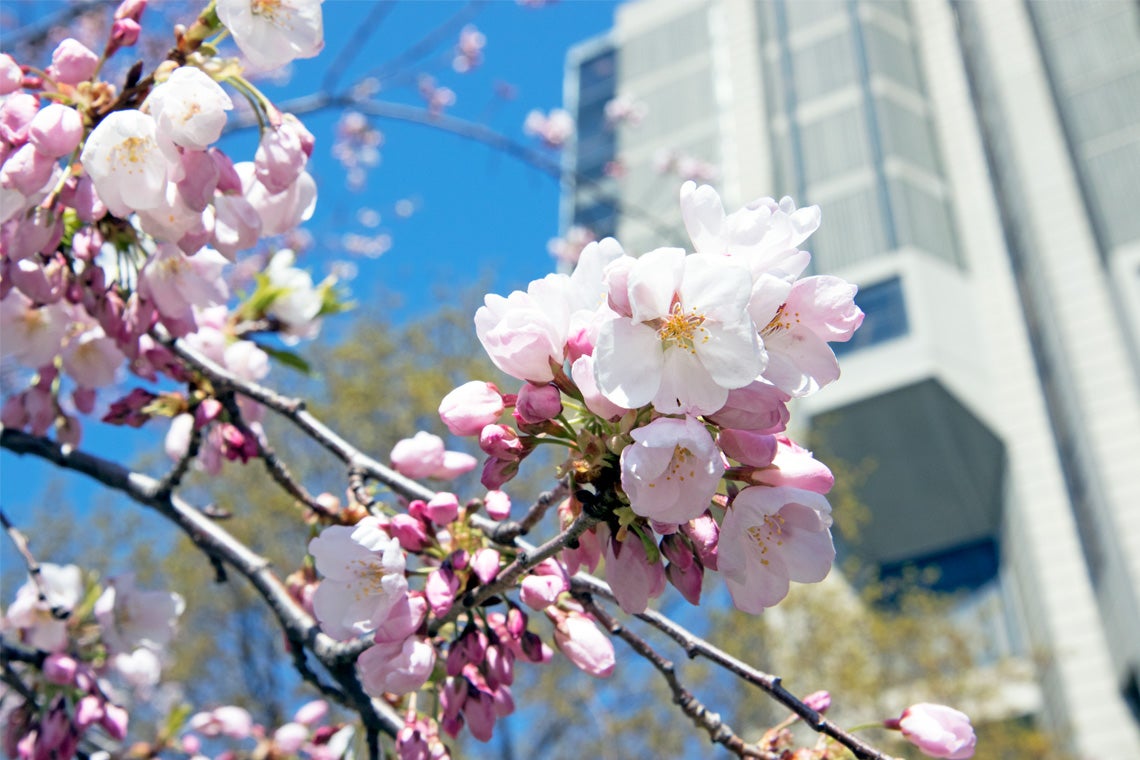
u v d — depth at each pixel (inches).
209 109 90.1
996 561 1283.2
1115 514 957.2
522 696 518.9
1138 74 1294.3
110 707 125.9
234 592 530.6
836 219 1320.1
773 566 72.8
